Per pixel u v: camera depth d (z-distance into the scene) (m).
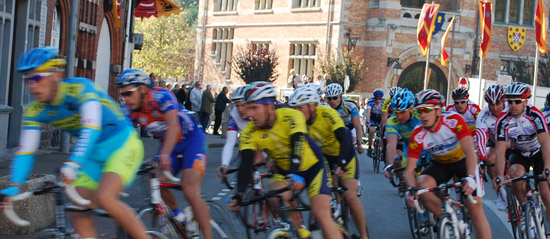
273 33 54.94
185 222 7.61
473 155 8.41
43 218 9.48
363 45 49.78
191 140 7.94
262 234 7.58
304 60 52.94
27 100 18.42
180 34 90.25
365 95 49.44
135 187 13.55
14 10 17.31
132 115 7.71
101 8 26.27
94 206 6.16
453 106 13.06
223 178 8.28
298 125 7.17
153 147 23.78
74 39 18.47
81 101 5.89
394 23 49.12
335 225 7.23
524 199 9.87
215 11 60.66
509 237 10.93
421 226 9.77
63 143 18.95
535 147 10.11
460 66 50.81
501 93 10.33
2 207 5.71
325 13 50.47
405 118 9.66
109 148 6.17
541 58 52.53
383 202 14.33
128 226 6.08
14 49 17.72
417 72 50.31
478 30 51.06
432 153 8.75
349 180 8.92
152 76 27.19
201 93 34.47
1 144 16.72
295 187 6.95
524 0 52.88
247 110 7.17
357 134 12.76
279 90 54.03
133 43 33.38
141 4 31.55
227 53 59.47
